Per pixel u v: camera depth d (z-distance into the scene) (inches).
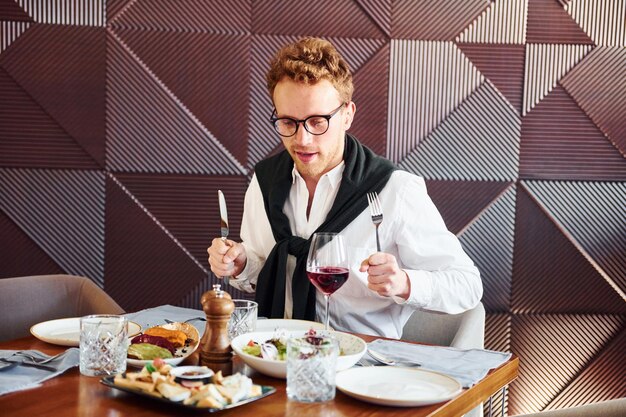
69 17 133.2
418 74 136.0
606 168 138.9
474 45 136.1
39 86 133.7
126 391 53.9
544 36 136.6
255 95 136.3
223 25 135.0
